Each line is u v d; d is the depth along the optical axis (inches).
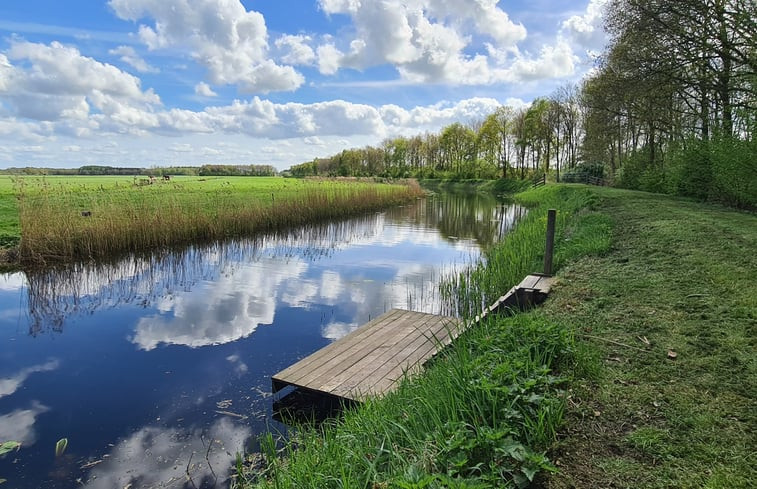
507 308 223.0
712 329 157.8
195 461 145.9
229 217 612.1
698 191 627.2
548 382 120.6
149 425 167.8
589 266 265.3
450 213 1021.8
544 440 101.2
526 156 2076.8
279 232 688.4
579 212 581.3
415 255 518.3
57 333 267.4
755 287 194.2
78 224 454.9
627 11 648.4
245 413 175.6
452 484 78.2
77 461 146.6
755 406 111.7
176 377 207.6
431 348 207.6
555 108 1828.2
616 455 97.7
